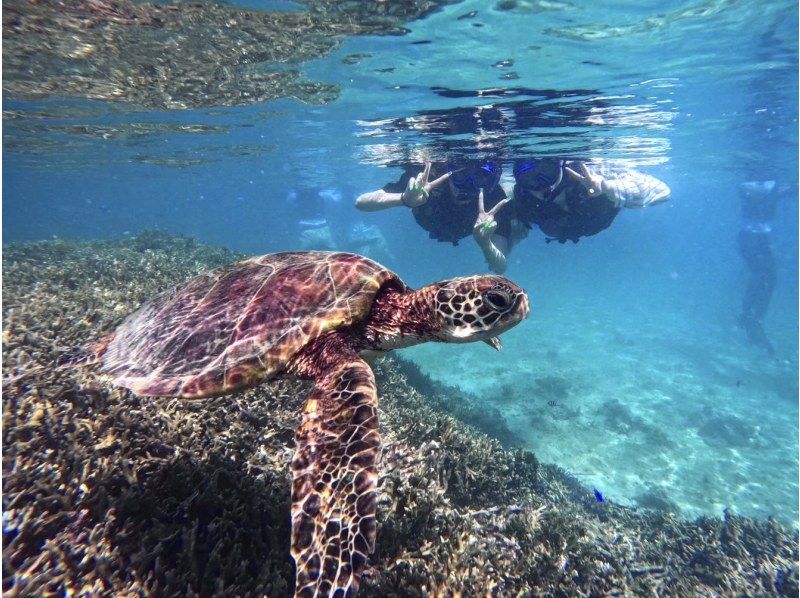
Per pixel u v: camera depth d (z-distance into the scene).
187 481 0.66
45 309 1.09
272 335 0.67
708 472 1.92
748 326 4.07
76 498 0.60
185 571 0.56
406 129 2.49
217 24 1.43
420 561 0.69
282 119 2.53
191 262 1.96
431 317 0.71
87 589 0.49
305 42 1.54
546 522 0.90
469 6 1.33
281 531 0.66
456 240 1.76
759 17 1.45
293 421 0.87
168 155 4.00
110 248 2.24
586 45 1.54
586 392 2.71
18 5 1.35
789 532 1.18
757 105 2.39
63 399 0.75
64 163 4.67
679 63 1.72
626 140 2.72
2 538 0.51
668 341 4.33
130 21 1.42
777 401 2.91
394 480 0.79
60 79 1.90
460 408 1.84
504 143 2.57
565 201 1.62
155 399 0.80
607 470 1.87
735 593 0.97
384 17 1.39
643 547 1.06
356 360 0.67
